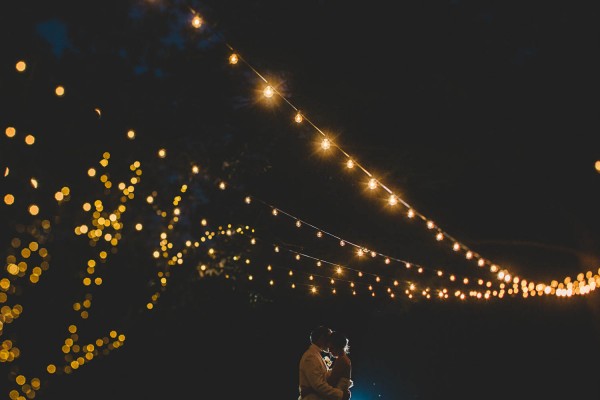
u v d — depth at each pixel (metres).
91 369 16.45
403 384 17.09
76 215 14.38
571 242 13.38
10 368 13.09
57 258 15.12
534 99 13.05
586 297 12.68
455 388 15.55
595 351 12.57
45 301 15.11
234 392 17.59
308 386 8.16
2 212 11.22
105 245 15.71
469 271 14.94
